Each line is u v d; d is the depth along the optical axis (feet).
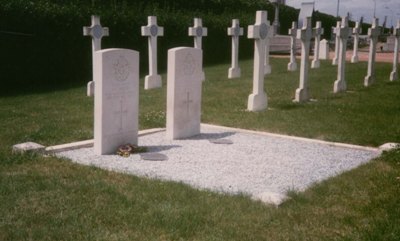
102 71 16.38
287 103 25.12
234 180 14.61
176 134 18.78
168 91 18.61
